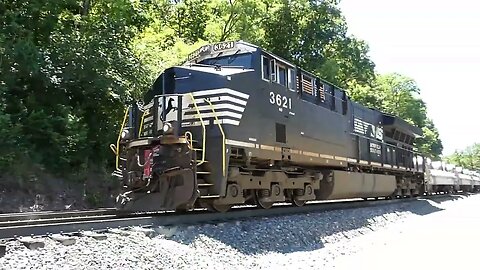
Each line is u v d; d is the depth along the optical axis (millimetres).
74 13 19359
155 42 25844
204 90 10484
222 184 9812
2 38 14992
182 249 7840
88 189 16922
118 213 10664
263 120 11383
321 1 38438
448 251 10883
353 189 16922
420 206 23094
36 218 9945
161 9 33281
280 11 36719
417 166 27891
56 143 15812
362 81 49719
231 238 9117
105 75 17047
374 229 14352
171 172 9602
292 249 9930
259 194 11875
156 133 10469
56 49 16625
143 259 6918
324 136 14711
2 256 5980
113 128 18500
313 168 14930
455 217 19484
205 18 33500
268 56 11938
